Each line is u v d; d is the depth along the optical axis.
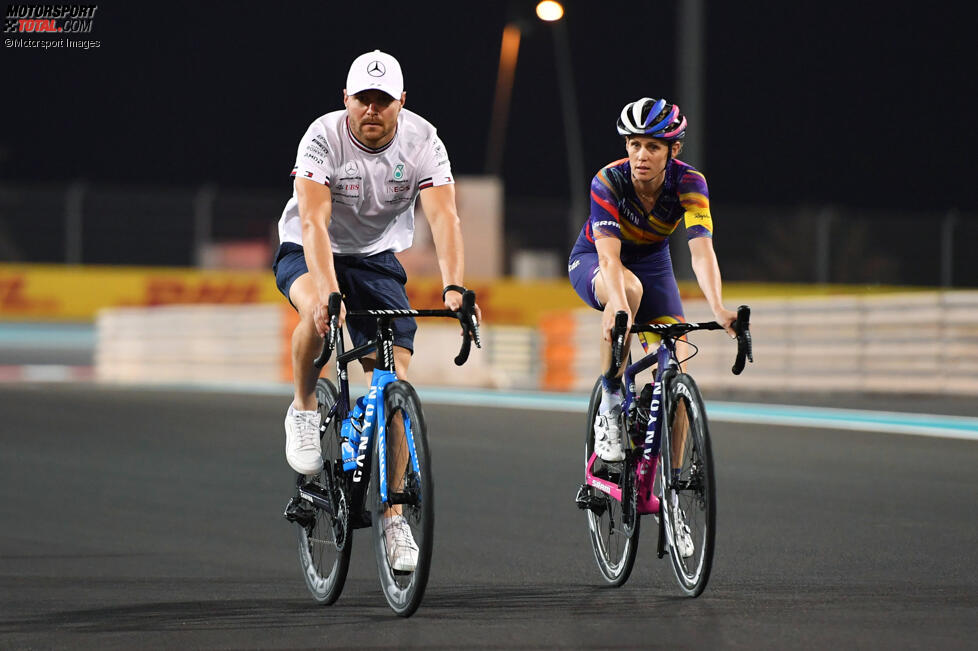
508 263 89.69
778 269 91.44
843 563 18.30
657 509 16.55
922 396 41.50
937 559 18.55
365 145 16.06
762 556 18.86
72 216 88.69
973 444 30.23
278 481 27.22
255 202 91.00
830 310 43.38
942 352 40.56
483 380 53.00
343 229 16.67
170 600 16.45
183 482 27.05
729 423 34.72
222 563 19.12
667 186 17.39
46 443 32.75
